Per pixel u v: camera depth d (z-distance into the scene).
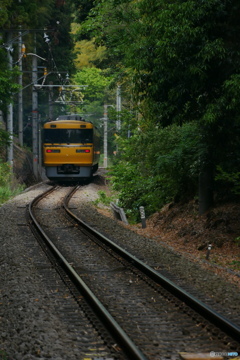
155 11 23.45
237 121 23.06
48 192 53.66
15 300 14.16
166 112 24.47
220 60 22.12
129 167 39.50
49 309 13.41
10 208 39.00
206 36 21.61
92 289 15.80
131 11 30.17
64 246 24.17
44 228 30.14
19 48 69.31
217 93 23.33
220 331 11.63
